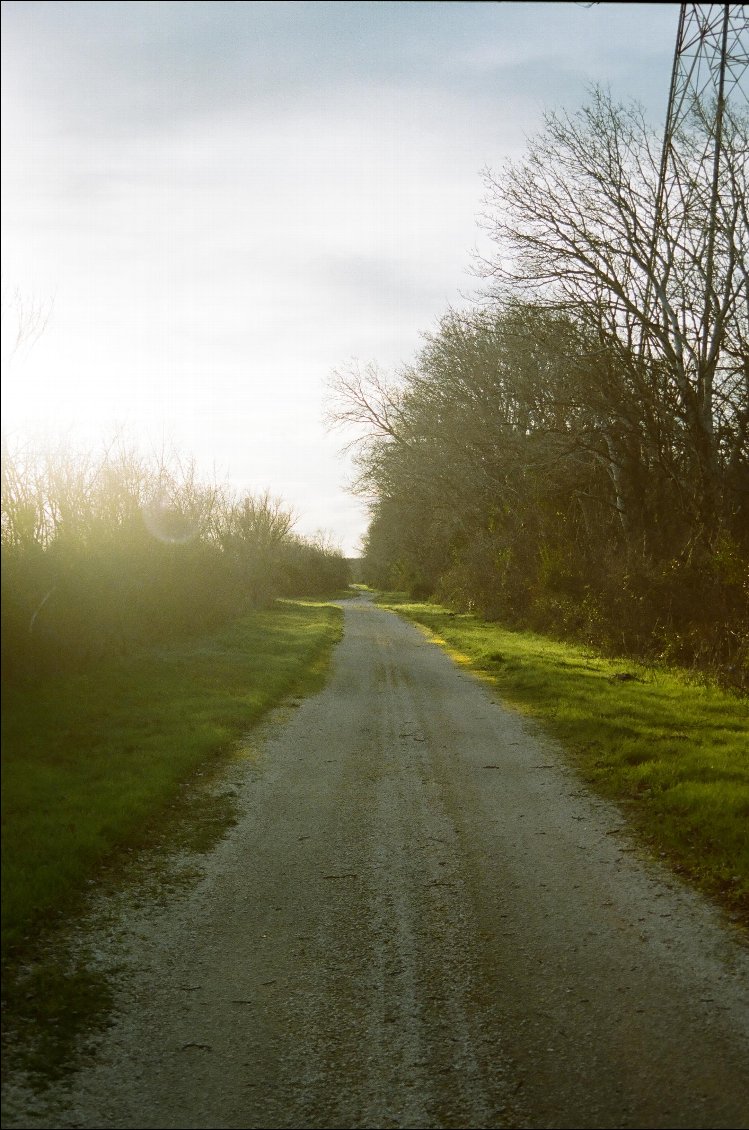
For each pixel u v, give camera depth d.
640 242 20.97
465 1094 3.39
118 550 14.21
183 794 7.59
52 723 9.30
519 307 22.91
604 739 9.81
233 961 4.48
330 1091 3.41
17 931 4.60
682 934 4.78
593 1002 4.05
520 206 21.64
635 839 6.46
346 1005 4.05
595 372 21.83
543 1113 3.27
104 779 7.50
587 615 23.23
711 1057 3.60
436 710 12.34
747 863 5.65
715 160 18.97
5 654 9.72
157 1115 3.26
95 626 12.19
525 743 10.03
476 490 34.34
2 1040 3.68
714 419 21.05
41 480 12.22
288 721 11.30
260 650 18.11
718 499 20.30
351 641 23.95
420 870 5.83
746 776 7.93
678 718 11.22
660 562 21.08
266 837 6.51
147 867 5.84
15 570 9.98
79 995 4.07
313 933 4.83
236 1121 3.23
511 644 22.45
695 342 20.73
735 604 18.67
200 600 20.14
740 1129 3.16
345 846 6.31
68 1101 3.31
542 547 27.66
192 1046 3.70
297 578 56.06
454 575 40.91
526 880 5.64
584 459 25.62
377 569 82.25
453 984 4.25
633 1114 3.25
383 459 39.78
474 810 7.26
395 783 8.16
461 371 30.27
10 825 6.15
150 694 11.64
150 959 4.48
